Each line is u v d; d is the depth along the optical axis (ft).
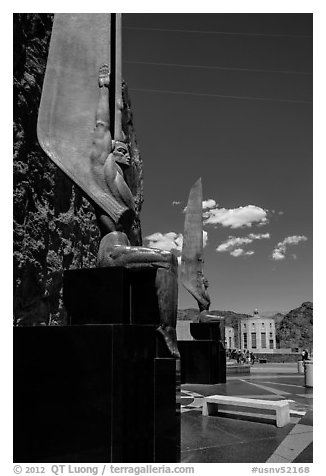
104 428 13.97
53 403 14.79
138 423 14.29
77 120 17.51
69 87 17.71
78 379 14.55
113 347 14.17
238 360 108.58
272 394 39.83
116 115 18.15
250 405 26.53
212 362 48.57
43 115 17.42
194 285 51.29
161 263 15.93
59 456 14.43
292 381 53.52
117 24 18.69
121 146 17.65
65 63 17.85
